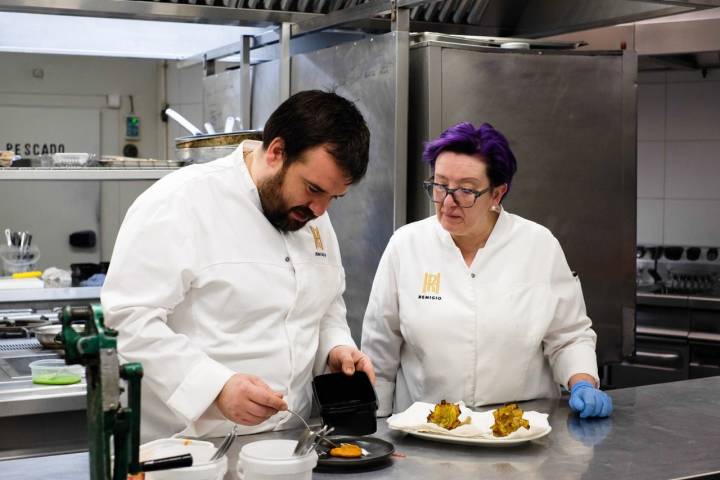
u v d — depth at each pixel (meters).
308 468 1.49
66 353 1.17
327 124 1.73
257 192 1.95
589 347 2.36
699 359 4.65
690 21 4.03
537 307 2.32
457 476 1.63
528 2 3.66
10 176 2.91
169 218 1.84
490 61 2.95
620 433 1.94
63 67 6.12
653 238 5.38
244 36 3.66
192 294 1.90
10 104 6.03
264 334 1.95
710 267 5.15
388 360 2.46
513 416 1.82
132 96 6.29
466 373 2.30
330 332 2.15
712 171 5.18
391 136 2.86
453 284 2.32
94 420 1.17
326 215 2.17
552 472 1.66
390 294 2.41
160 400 1.94
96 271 4.35
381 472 1.65
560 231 3.10
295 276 1.99
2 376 2.64
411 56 2.95
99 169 3.02
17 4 2.95
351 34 3.72
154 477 1.45
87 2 3.03
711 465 1.71
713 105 5.15
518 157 3.02
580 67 3.06
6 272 4.10
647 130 5.35
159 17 3.17
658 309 4.76
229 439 1.56
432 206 2.90
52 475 1.64
